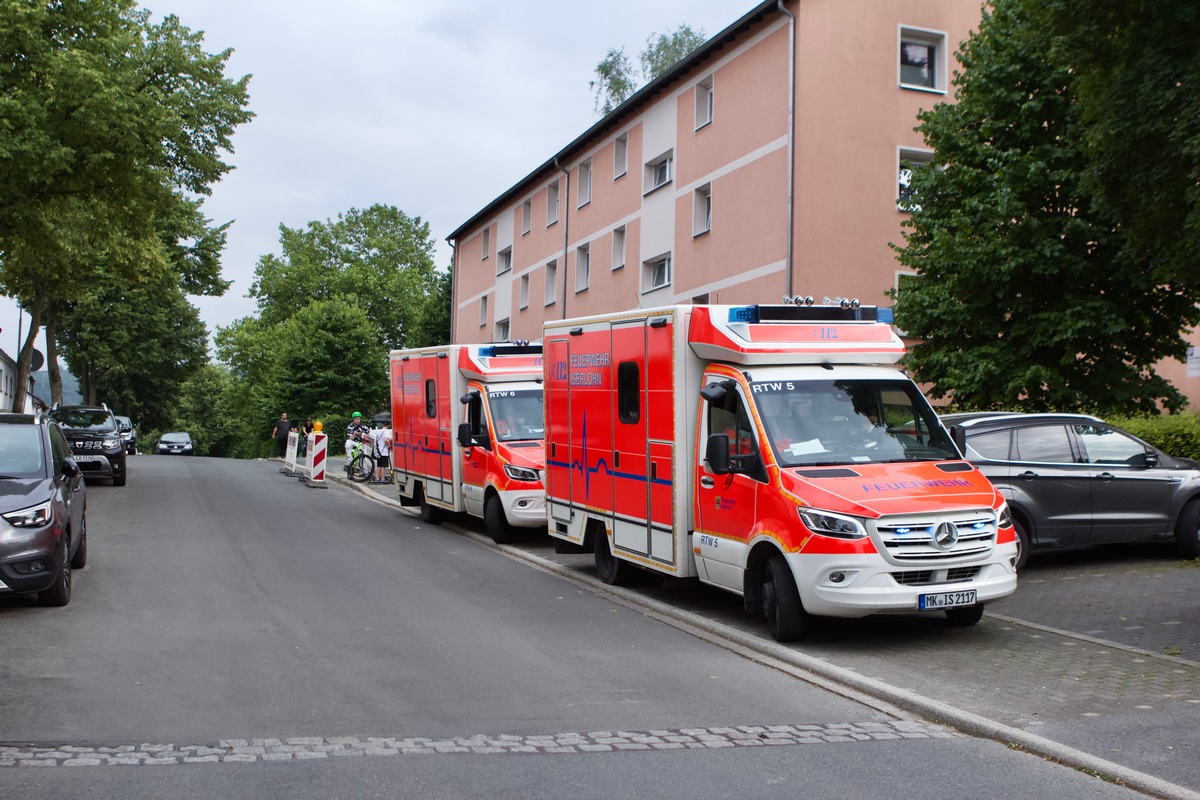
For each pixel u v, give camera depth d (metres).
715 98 26.14
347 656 7.71
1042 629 8.70
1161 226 10.14
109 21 20.08
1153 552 12.59
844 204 23.06
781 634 8.25
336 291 63.47
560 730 5.93
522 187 39.62
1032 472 11.34
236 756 5.32
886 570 7.79
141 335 56.53
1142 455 11.91
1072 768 5.41
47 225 20.81
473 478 15.70
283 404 53.34
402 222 68.06
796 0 22.97
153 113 19.75
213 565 12.23
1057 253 15.17
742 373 9.10
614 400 11.09
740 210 24.91
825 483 8.16
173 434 56.53
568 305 35.66
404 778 5.03
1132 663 7.51
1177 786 4.99
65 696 6.41
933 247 16.83
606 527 11.35
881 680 7.10
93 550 13.22
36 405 24.59
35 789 4.75
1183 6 9.25
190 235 36.59
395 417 19.92
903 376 9.45
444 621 9.21
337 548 14.18
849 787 5.05
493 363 15.77
